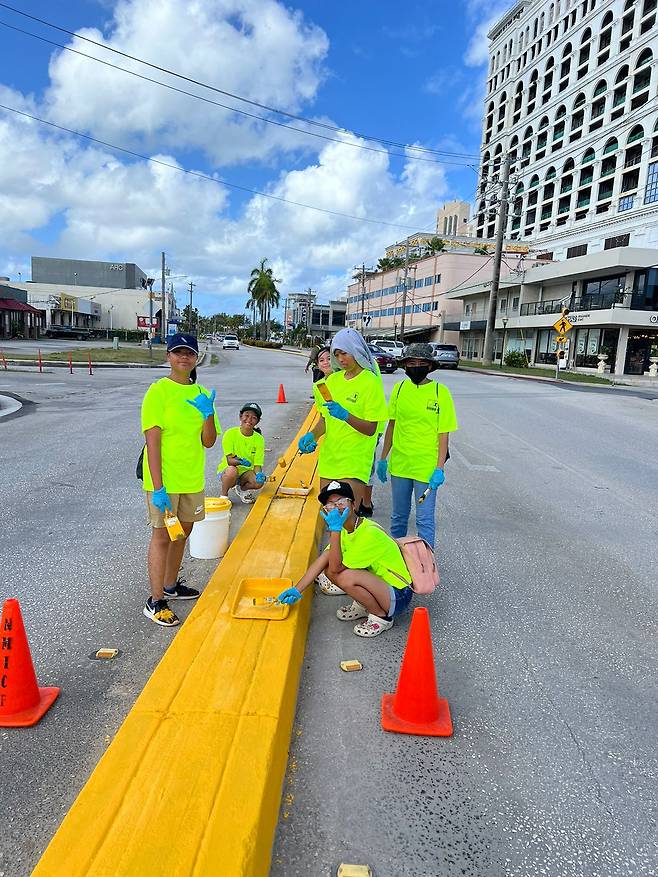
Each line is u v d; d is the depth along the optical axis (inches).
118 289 3275.1
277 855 77.0
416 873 75.1
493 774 93.4
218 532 176.4
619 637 139.3
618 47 2368.4
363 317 2974.9
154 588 135.3
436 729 102.2
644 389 930.7
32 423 418.3
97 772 81.0
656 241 1963.6
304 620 133.3
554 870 76.4
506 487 279.3
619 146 2320.4
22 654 102.4
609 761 97.3
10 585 155.1
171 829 72.1
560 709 111.0
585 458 353.4
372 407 144.6
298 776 91.4
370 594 131.3
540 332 1551.4
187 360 130.0
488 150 3565.5
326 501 127.1
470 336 2026.3
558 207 2800.2
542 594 162.1
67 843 70.2
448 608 152.2
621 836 82.1
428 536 160.1
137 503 230.5
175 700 96.9
